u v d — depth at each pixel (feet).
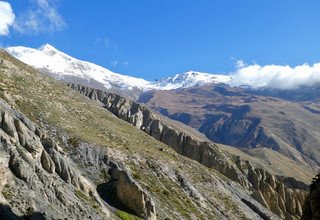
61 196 268.00
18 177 249.55
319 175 213.25
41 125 382.83
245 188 593.83
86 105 543.80
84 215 271.49
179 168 473.67
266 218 501.56
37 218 233.35
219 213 435.94
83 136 403.95
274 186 640.58
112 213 318.86
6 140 259.19
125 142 463.01
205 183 483.92
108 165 377.71
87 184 312.09
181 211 383.86
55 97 478.18
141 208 335.88
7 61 487.61
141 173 404.57
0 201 221.46
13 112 311.88
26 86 451.53
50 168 285.23
